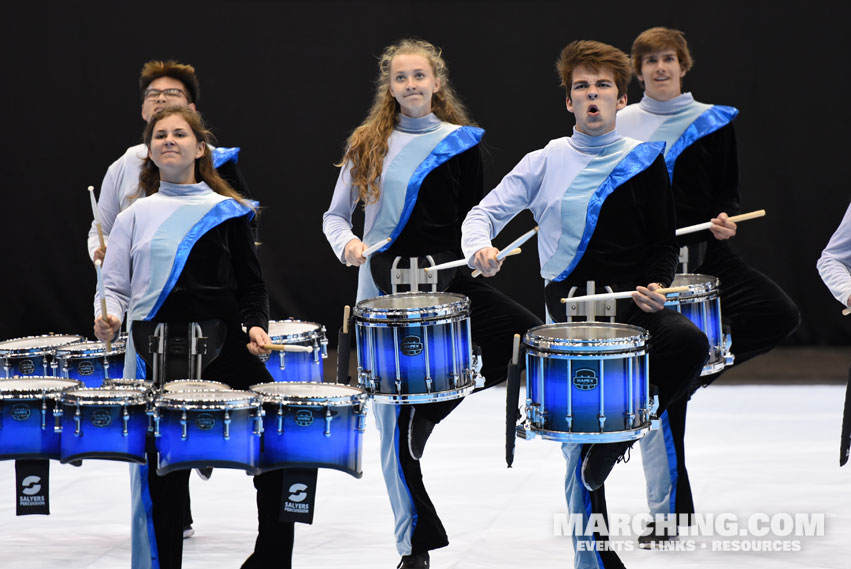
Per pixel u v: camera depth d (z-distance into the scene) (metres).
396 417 12.38
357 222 26.09
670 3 25.09
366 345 11.55
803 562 12.17
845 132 25.09
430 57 13.23
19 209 25.64
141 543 10.67
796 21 24.94
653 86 14.60
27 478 10.10
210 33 25.66
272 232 26.20
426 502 12.28
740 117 25.20
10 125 25.47
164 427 9.70
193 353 10.88
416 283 12.84
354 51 25.73
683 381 10.93
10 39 25.28
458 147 13.08
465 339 11.78
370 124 13.23
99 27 25.39
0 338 25.73
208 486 15.85
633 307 11.48
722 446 17.34
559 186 11.66
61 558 12.75
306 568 12.37
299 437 9.95
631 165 11.48
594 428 10.10
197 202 11.20
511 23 25.39
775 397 20.91
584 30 25.25
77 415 9.72
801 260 25.42
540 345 10.23
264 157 26.00
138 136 25.64
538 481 15.73
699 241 14.45
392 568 12.35
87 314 25.86
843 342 25.50
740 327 14.36
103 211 14.84
